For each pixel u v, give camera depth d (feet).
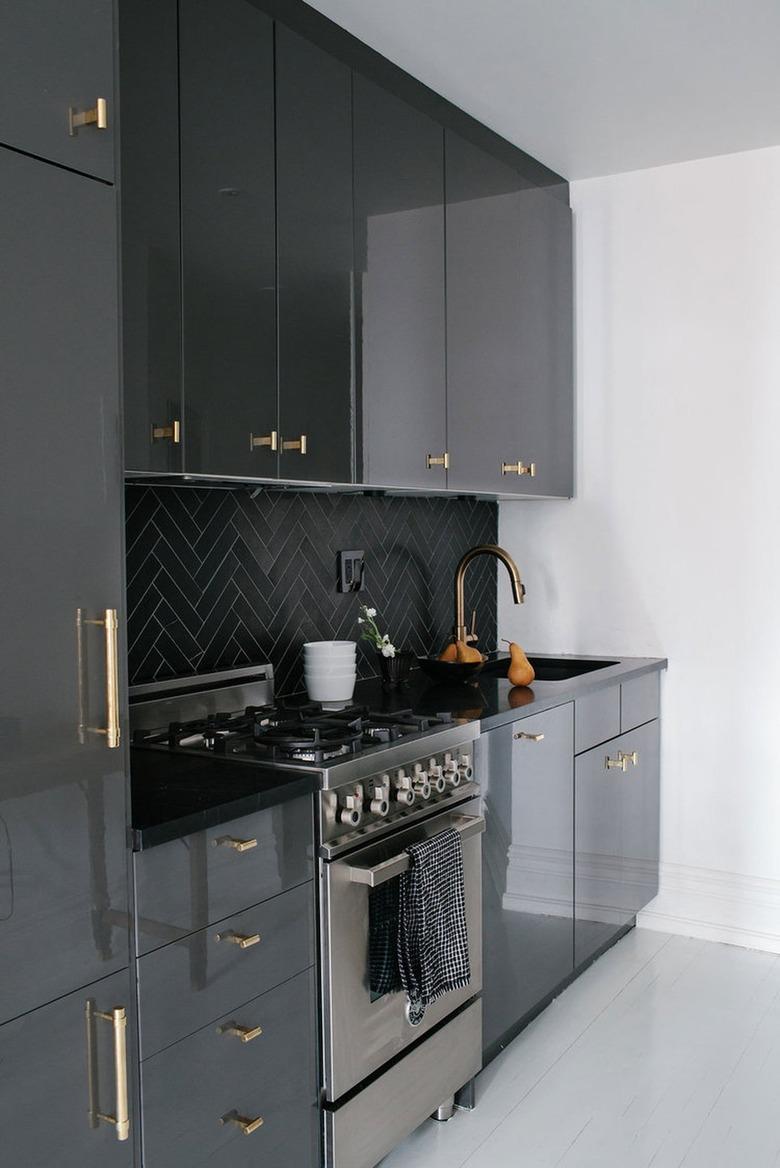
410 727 7.90
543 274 11.63
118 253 5.21
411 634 11.44
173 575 8.21
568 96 9.98
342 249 8.18
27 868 4.77
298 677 9.61
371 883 6.77
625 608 12.46
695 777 12.10
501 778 8.87
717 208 11.71
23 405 4.74
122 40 6.21
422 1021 7.68
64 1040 4.97
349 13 8.29
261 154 7.33
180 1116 5.69
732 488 11.78
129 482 7.51
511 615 13.17
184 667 8.31
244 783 6.33
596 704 10.66
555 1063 9.20
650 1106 8.48
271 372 7.43
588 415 12.57
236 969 6.05
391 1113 7.34
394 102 8.84
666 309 12.05
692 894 12.14
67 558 4.95
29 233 4.76
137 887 5.38
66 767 4.94
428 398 9.33
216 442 6.93
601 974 11.06
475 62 9.22
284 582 9.43
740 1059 9.21
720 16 8.43
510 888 9.05
